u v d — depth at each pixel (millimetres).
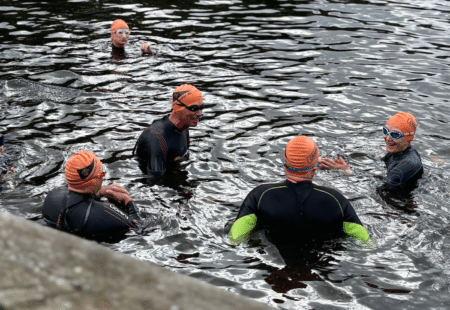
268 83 7645
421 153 5527
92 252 1126
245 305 1006
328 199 3883
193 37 9695
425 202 4527
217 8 11805
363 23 10930
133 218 4141
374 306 3141
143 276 1065
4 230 1171
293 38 9844
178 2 12180
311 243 3848
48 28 9836
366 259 3662
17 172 4867
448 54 9070
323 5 12320
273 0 12656
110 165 5168
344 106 6871
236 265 3580
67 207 3922
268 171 5129
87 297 994
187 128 5355
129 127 6074
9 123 5980
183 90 5152
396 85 7637
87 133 5863
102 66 8039
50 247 1130
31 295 987
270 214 3930
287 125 6246
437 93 7324
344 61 8672
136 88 7266
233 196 4637
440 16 11523
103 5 11719
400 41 9781
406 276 3469
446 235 3994
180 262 3613
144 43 9219
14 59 8117
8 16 10500
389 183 4859
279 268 3549
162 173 5055
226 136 5922
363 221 4199
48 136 5711
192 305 993
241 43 9461
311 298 3215
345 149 5633
